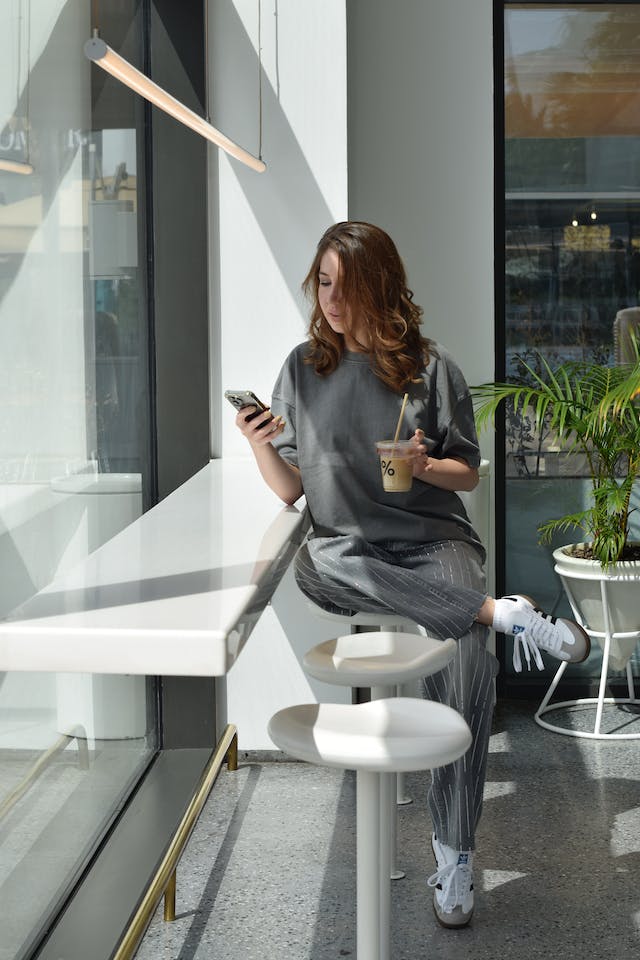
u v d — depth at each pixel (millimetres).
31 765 2375
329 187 3686
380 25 4309
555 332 4453
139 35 3479
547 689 4457
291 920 2660
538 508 4504
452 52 4316
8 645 1548
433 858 3008
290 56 3660
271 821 3258
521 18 4336
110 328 3088
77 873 2689
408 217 4387
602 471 4453
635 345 4211
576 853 3025
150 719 3529
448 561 2873
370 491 2932
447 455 3016
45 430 2514
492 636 4516
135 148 3385
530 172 4395
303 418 2959
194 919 2676
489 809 3338
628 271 4430
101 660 1541
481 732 2645
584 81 4363
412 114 4344
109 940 2314
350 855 3014
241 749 3803
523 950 2523
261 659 3773
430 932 2613
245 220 3699
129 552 2195
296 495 2932
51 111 2551
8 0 2248
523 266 4434
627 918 2666
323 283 2891
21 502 2346
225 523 2562
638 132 4383
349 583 2803
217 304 3719
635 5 4328
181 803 3088
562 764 3719
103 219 3018
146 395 3570
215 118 3680
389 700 1944
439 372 2959
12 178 2281
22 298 2350
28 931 2332
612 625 4059
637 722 4145
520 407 4469
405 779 3615
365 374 2932
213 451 3766
